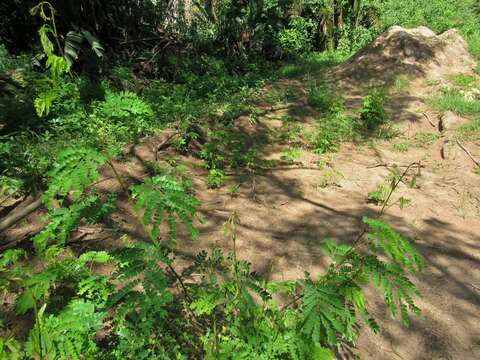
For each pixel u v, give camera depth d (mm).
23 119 5332
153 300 1530
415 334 2666
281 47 13258
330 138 6258
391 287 1568
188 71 9672
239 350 1760
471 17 13844
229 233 3721
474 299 3049
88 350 1594
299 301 2543
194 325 2326
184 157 5293
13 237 3270
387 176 5203
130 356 1908
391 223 4059
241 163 5418
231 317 1972
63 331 1520
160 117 6242
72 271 1905
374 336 2611
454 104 7371
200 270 2479
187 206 1350
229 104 7293
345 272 1746
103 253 1981
